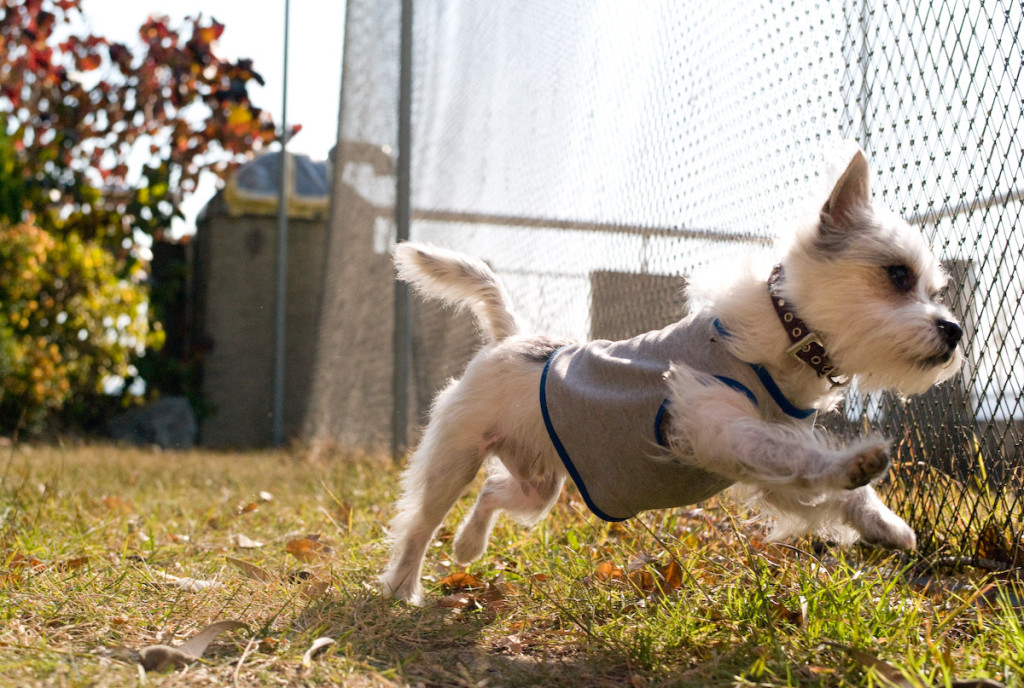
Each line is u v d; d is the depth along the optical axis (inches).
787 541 48.2
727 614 38.4
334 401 124.4
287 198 160.4
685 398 35.8
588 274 65.8
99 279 145.6
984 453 43.4
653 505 39.4
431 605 42.7
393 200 104.0
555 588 42.6
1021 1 38.8
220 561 49.9
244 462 108.6
